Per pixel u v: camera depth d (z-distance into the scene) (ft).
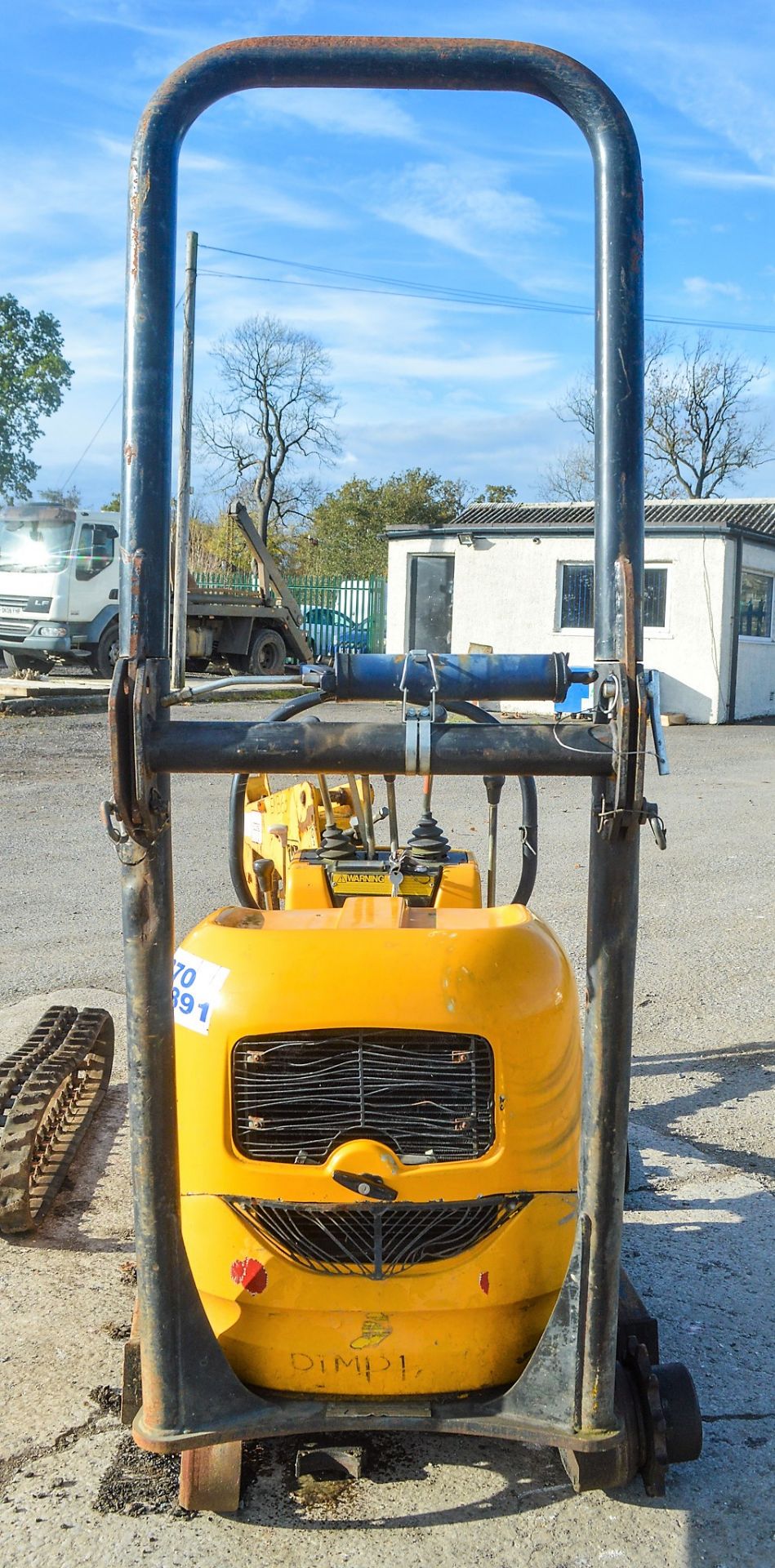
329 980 8.78
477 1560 8.83
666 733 68.95
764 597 81.61
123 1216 14.40
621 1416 9.00
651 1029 20.63
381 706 52.54
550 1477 9.73
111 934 25.13
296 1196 8.64
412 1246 8.68
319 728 7.54
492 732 7.55
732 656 75.77
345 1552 8.89
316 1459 9.52
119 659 7.43
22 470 191.31
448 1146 8.79
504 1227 8.78
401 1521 9.23
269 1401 8.73
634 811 7.50
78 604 69.36
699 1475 9.80
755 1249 13.57
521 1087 8.76
